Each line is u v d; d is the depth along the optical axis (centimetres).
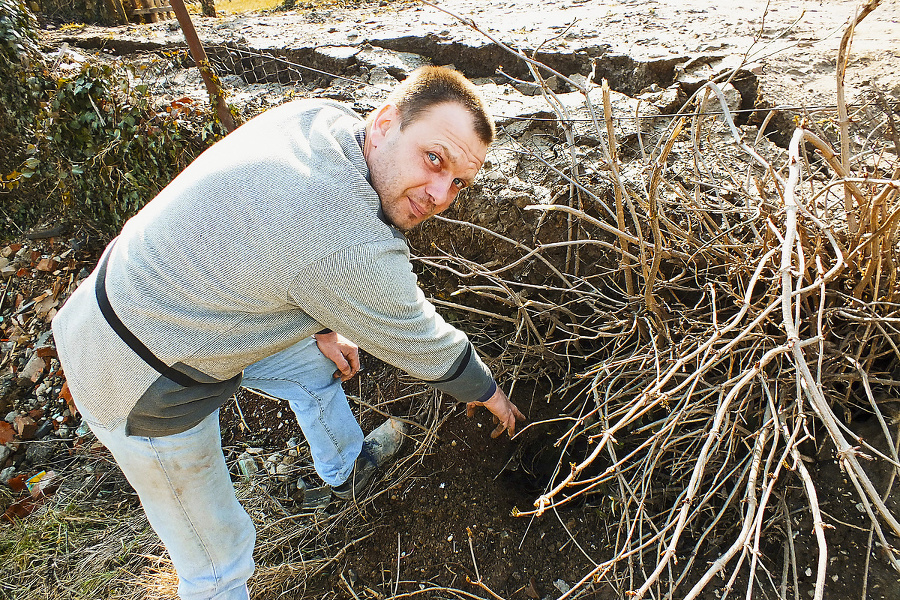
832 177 216
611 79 306
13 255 334
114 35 391
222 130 283
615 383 223
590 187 233
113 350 144
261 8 546
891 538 171
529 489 231
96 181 301
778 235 151
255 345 151
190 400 152
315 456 226
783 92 259
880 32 298
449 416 248
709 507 184
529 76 321
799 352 121
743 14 343
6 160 333
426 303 152
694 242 197
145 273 142
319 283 137
